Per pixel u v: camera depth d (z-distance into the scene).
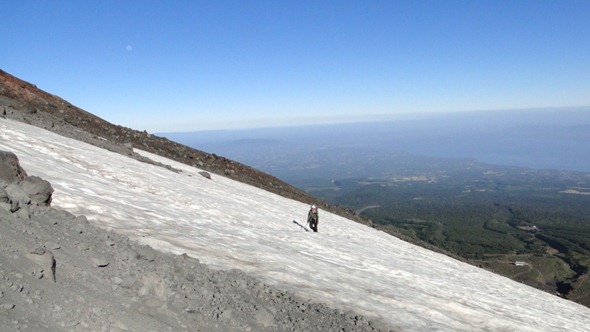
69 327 5.20
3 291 5.11
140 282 6.93
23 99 35.84
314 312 9.54
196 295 7.64
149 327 5.98
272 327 7.94
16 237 6.48
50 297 5.54
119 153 27.12
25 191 8.68
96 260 6.93
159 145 43.53
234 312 7.75
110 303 6.11
